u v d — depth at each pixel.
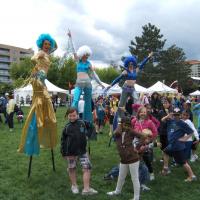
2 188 6.86
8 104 16.83
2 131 16.59
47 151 10.87
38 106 7.61
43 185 7.08
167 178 7.68
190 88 71.31
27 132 7.74
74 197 6.33
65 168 8.53
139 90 36.38
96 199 6.21
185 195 6.57
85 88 9.52
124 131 6.13
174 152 7.50
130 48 70.12
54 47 8.05
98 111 15.52
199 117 10.10
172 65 70.00
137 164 6.03
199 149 11.30
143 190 6.76
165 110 9.31
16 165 8.90
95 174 7.96
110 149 11.30
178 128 7.49
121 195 6.39
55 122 7.79
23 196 6.40
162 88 36.91
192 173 7.50
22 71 64.62
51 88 39.66
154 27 69.50
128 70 10.04
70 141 6.40
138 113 7.39
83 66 9.54
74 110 6.46
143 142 6.34
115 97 14.79
